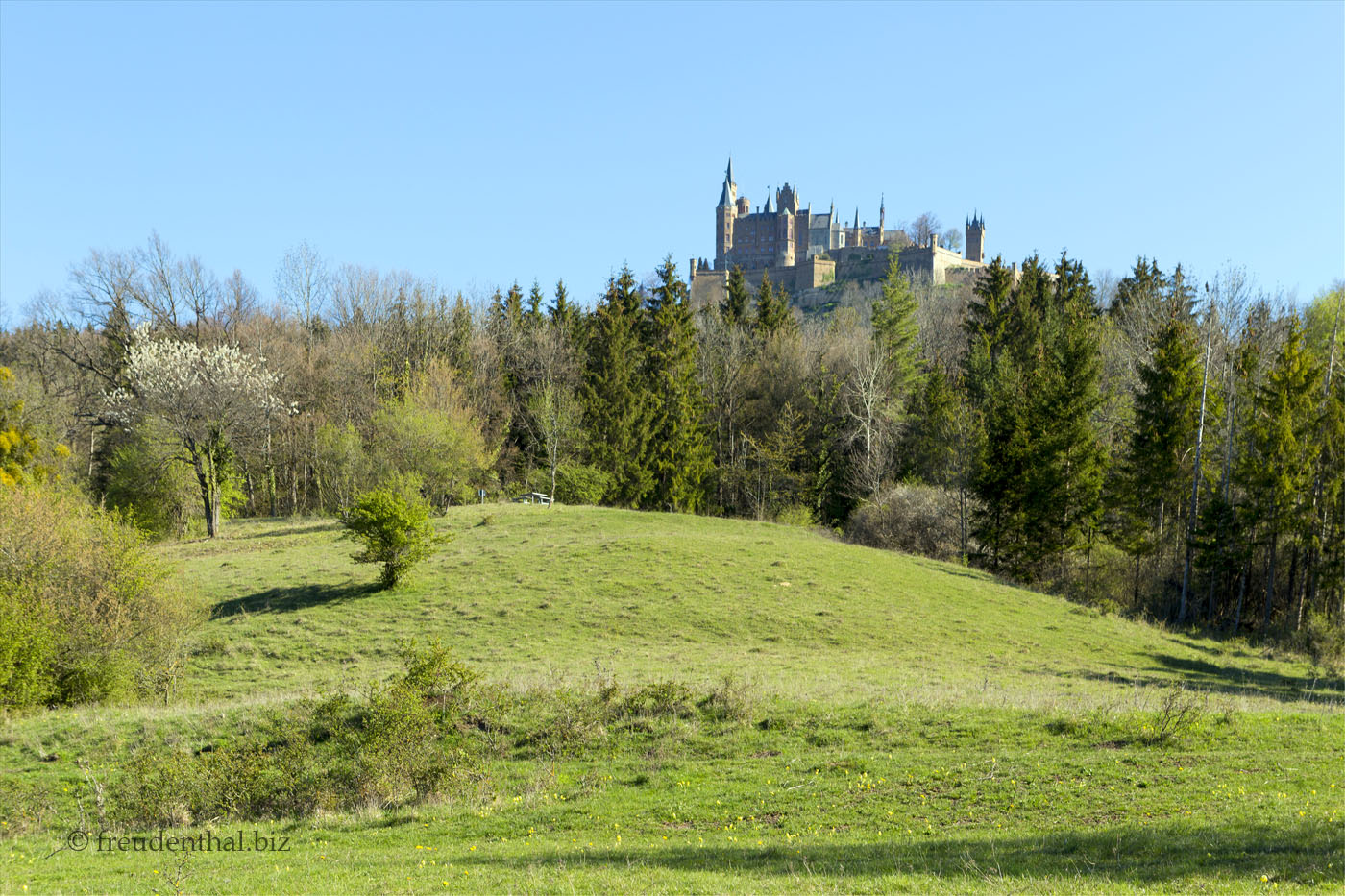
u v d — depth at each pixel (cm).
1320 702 2897
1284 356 4978
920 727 2134
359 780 1966
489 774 2023
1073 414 5531
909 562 4859
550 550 4500
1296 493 4862
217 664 3178
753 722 2225
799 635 3438
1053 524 5541
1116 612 4512
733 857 1362
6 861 1602
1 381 6097
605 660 2998
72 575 2900
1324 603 5069
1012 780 1738
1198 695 2442
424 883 1226
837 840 1458
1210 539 5041
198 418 5850
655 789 1864
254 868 1423
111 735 2342
